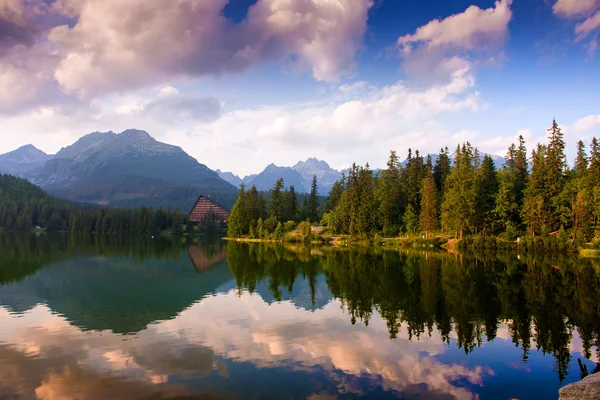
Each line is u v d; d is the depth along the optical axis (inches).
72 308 1095.0
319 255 2655.0
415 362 709.3
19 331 878.4
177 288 1411.2
